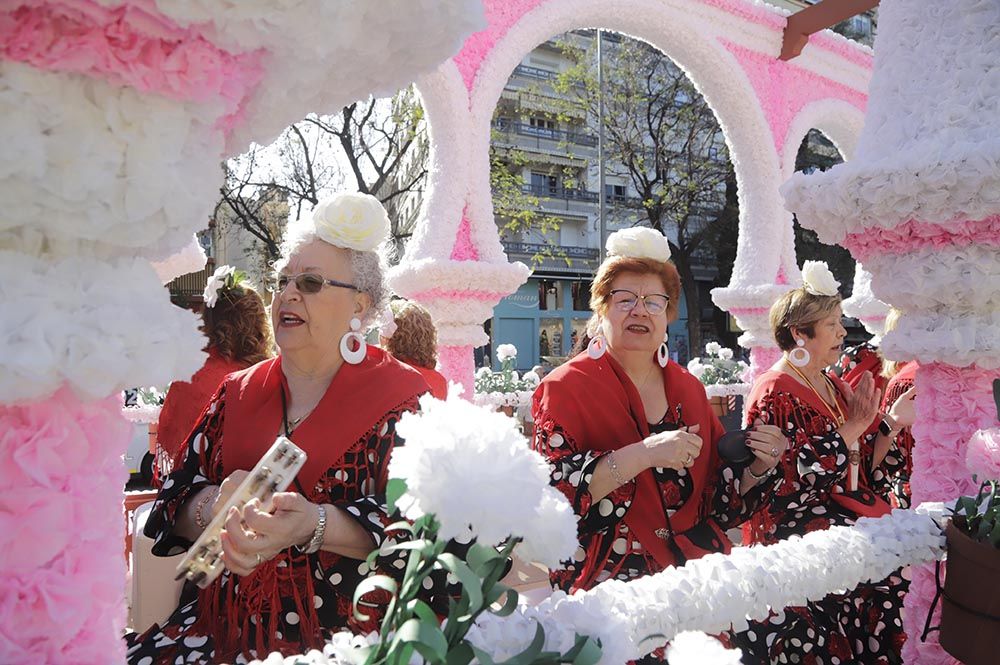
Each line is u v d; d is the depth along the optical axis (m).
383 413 1.73
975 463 1.79
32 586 0.83
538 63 30.53
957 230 1.78
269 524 1.37
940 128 1.81
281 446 1.42
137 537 2.58
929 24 1.88
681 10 5.95
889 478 2.97
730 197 24.80
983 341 1.85
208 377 3.04
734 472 2.20
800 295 2.77
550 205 31.09
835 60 7.21
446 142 4.97
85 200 0.79
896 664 2.49
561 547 0.86
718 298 6.68
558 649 0.94
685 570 1.38
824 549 1.56
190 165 0.90
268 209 18.44
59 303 0.79
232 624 1.62
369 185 17.30
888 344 2.04
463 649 0.81
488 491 0.74
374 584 0.80
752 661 2.22
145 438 6.62
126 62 0.77
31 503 0.83
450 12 0.98
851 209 1.89
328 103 1.13
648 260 2.29
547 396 2.19
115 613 0.95
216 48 0.86
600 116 21.53
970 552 1.58
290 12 0.83
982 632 1.56
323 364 1.84
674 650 0.83
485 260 5.04
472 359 5.12
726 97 6.31
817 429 2.56
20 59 0.74
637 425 2.22
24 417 0.85
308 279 1.78
